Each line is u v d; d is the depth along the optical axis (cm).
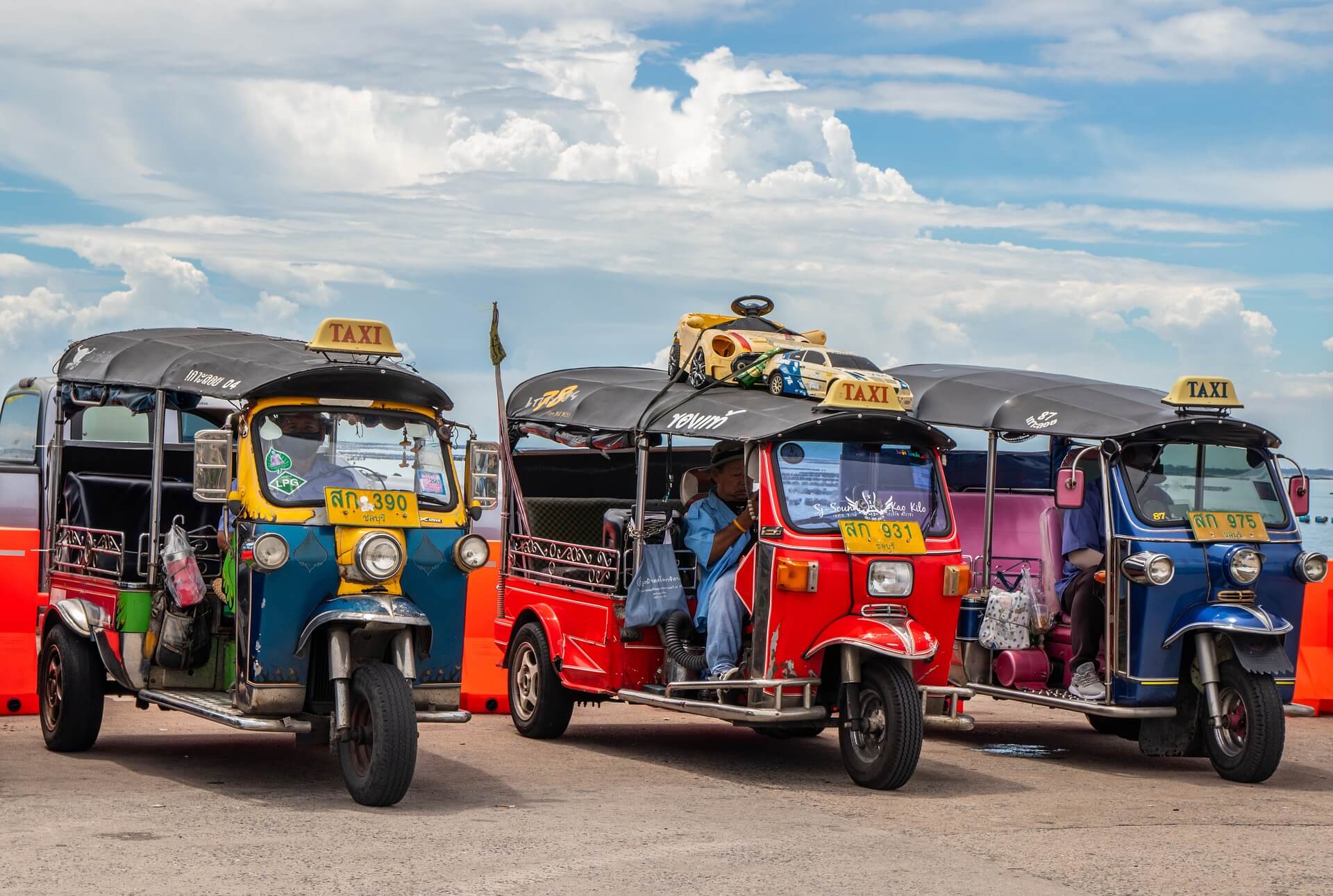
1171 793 920
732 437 943
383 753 773
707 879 649
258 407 842
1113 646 1002
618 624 1024
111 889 601
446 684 856
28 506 1408
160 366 941
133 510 1002
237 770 913
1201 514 1003
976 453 1277
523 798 839
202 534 986
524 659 1134
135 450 1070
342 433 856
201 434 830
